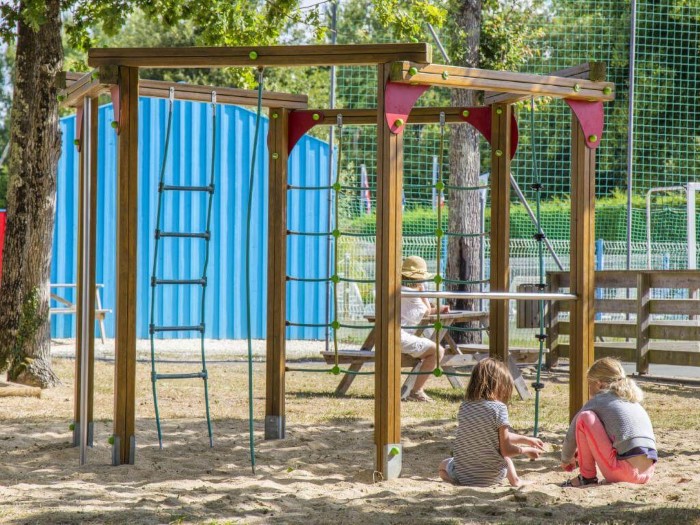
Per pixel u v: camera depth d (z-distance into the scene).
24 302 11.15
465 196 14.89
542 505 5.33
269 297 7.94
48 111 11.27
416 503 5.46
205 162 18.75
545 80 6.92
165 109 18.53
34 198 11.24
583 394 7.22
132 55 6.54
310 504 5.46
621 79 28.31
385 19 14.49
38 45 11.23
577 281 7.26
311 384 12.08
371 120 7.88
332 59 6.32
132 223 6.66
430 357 10.36
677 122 28.48
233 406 9.93
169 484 6.02
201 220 18.72
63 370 12.94
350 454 7.30
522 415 9.38
